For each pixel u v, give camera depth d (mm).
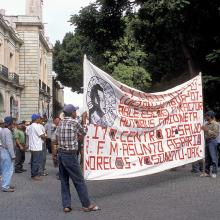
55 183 12961
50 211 8703
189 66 22844
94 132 10328
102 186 11805
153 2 19828
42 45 61750
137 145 11180
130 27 24828
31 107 56031
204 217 7949
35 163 13734
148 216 8055
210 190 10898
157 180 12844
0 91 46250
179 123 12188
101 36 26812
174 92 12172
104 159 10469
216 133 13312
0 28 45750
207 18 21000
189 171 15133
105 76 10555
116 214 8281
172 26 20969
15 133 16156
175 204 9172
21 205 9406
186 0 19203
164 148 11773
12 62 53125
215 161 13297
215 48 21625
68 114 8789
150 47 25906
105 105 10562
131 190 11094
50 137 20234
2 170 11453
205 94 21000
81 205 9289
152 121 11570
